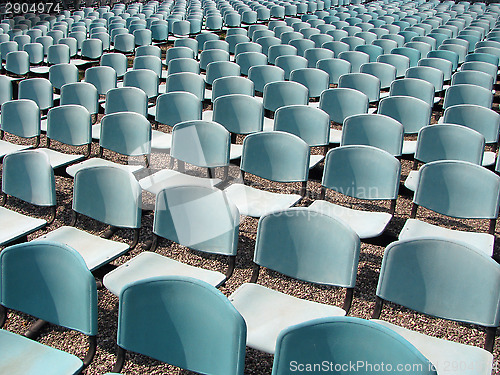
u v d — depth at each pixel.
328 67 7.92
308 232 3.06
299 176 4.32
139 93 6.01
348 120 4.96
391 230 4.55
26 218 3.90
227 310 2.30
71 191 5.27
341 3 19.61
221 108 5.66
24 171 3.96
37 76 9.27
